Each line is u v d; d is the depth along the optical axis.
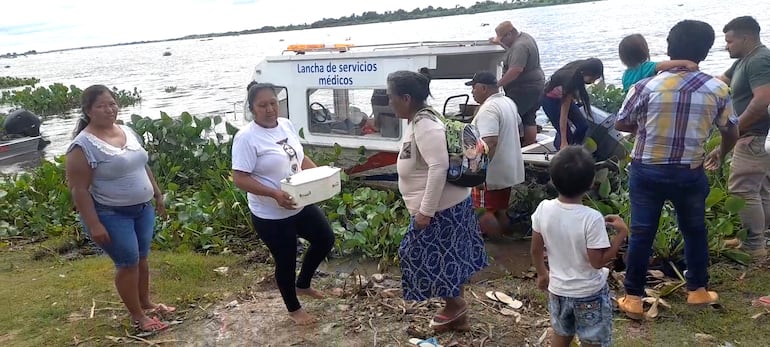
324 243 4.66
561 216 3.46
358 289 5.20
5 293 5.65
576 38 41.88
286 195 4.16
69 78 61.44
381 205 6.81
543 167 7.01
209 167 9.37
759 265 5.36
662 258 5.49
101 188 4.35
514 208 7.06
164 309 5.04
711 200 5.62
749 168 5.34
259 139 4.26
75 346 4.58
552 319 3.67
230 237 7.15
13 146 15.01
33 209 8.02
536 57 8.00
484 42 8.19
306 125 8.34
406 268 4.17
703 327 4.40
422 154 3.87
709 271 5.31
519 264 6.12
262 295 5.34
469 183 3.98
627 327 4.47
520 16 105.75
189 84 39.84
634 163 4.47
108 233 4.41
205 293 5.48
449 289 4.09
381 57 7.43
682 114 4.18
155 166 9.38
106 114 4.30
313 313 4.84
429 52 7.16
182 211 7.38
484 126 6.15
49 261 6.65
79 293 5.55
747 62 5.02
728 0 92.81
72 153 4.20
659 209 4.44
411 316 4.73
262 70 8.62
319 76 8.04
